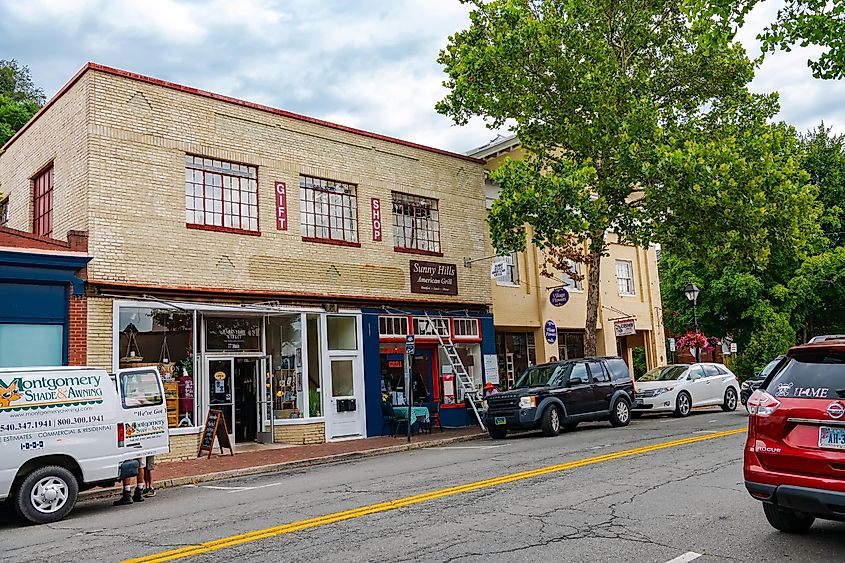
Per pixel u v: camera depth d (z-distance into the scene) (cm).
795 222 2022
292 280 1867
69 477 1001
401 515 823
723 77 2177
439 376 2223
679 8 2133
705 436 1493
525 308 2547
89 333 1504
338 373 1958
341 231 2014
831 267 3262
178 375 1648
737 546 647
